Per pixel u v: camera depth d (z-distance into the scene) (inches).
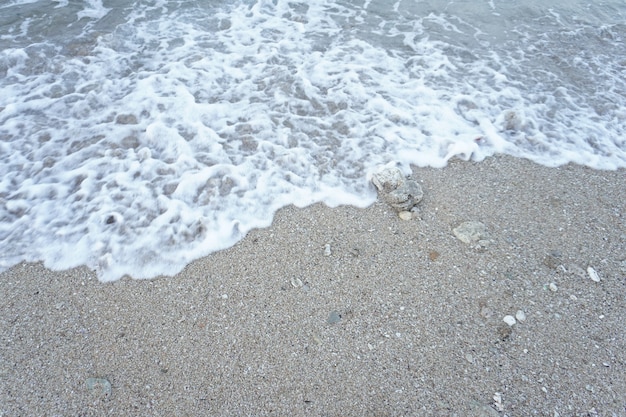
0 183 54.5
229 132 61.3
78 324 43.7
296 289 46.6
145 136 60.0
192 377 40.8
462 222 52.7
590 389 41.0
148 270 47.7
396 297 46.3
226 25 81.5
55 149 58.4
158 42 76.3
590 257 50.3
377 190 55.8
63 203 53.0
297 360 42.0
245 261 48.7
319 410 39.5
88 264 47.9
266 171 57.0
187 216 52.0
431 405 39.9
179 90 66.8
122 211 52.3
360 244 50.4
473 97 68.9
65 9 82.8
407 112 65.7
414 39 80.5
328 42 78.5
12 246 49.1
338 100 66.9
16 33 76.2
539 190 56.9
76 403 39.3
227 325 43.9
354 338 43.4
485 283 47.6
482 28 84.3
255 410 39.3
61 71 69.2
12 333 43.0
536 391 40.8
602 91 71.4
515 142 62.9
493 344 43.4
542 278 48.3
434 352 42.8
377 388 40.7
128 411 39.0
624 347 43.6
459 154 60.6
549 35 83.1
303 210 53.5
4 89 65.9
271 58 73.7
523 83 72.1
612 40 82.7
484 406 39.8
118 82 67.9
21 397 39.5
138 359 41.7
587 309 46.1
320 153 59.5
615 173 59.7
